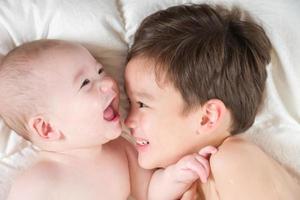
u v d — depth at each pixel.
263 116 1.11
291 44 1.04
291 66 1.05
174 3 1.03
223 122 0.97
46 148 0.95
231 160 0.94
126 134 1.05
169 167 0.99
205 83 0.93
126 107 1.03
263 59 0.98
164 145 0.98
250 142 1.03
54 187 0.92
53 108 0.88
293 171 1.07
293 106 1.10
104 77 0.91
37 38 0.99
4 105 0.90
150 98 0.94
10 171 1.01
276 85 1.07
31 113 0.89
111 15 1.00
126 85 0.97
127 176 1.01
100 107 0.89
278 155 1.09
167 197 1.00
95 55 1.00
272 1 1.02
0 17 0.97
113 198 0.98
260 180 0.93
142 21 0.99
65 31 0.98
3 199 0.99
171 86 0.92
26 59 0.87
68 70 0.87
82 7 0.98
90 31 0.99
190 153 1.00
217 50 0.93
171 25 0.94
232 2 1.03
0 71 0.89
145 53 0.93
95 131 0.91
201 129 0.97
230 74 0.94
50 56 0.87
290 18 1.02
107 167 0.98
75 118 0.89
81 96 0.88
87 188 0.95
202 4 1.00
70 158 0.95
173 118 0.95
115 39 1.00
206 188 0.99
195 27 0.94
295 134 1.11
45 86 0.87
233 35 0.95
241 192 0.92
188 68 0.92
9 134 1.01
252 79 0.97
